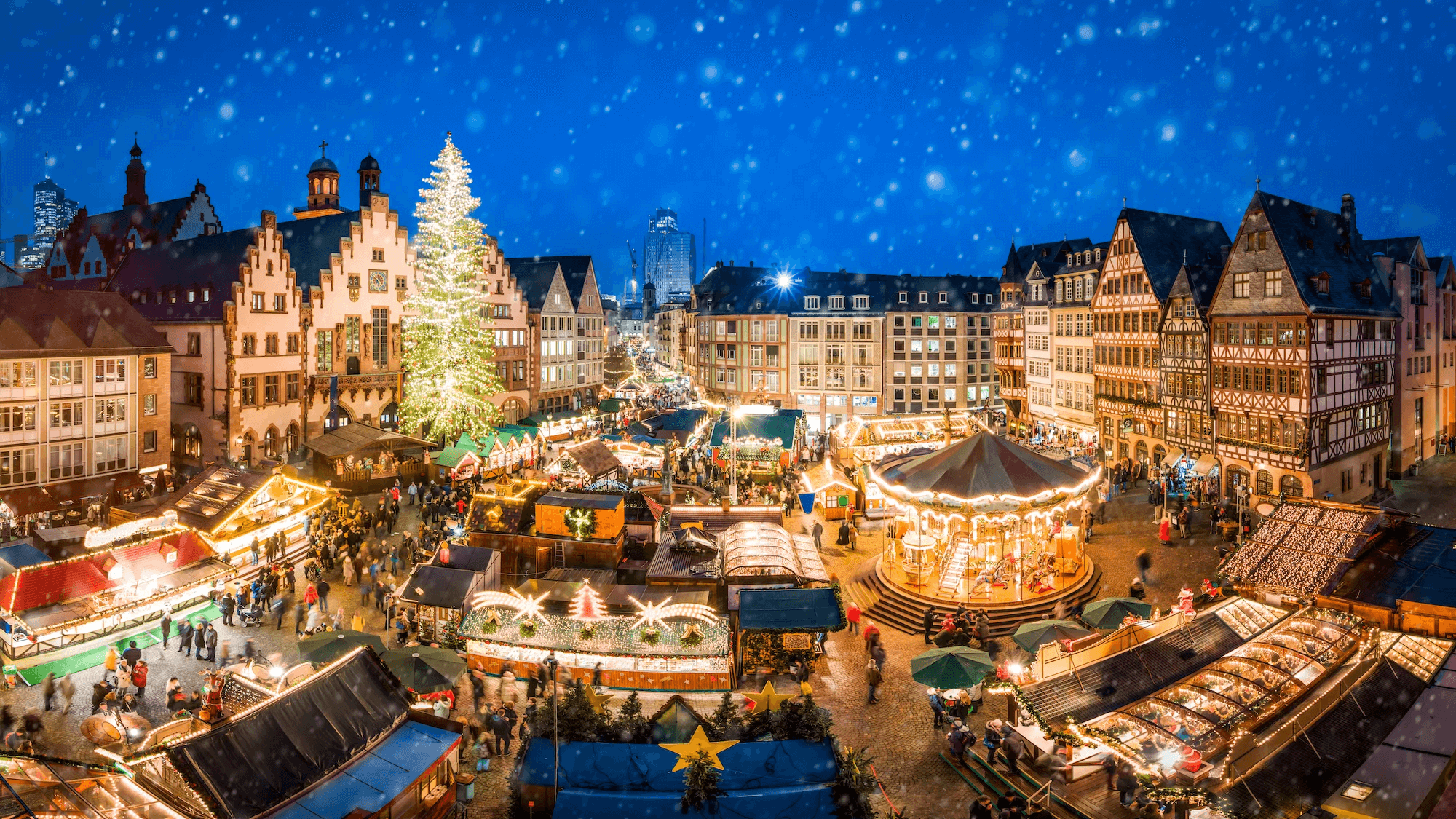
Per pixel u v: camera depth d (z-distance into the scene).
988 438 36.34
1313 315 42.38
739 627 27.16
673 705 20.69
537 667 26.56
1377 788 16.88
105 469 46.69
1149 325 54.88
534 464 59.59
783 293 87.12
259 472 39.50
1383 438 49.88
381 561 37.28
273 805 16.77
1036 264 71.06
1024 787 20.30
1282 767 18.17
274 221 56.81
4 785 14.63
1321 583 26.38
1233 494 47.47
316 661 23.33
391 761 18.62
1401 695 21.09
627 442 57.03
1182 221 59.97
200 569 35.25
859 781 17.55
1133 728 20.08
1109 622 26.25
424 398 59.94
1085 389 63.66
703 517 37.72
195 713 21.53
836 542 42.78
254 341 55.38
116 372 46.94
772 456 56.84
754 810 16.81
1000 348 77.19
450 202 60.03
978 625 29.12
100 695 23.66
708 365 94.38
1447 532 28.72
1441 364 57.75
